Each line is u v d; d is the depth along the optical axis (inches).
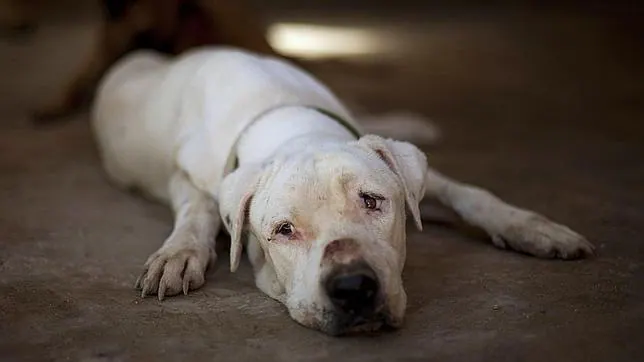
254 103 50.9
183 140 54.1
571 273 46.4
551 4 210.1
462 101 95.5
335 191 41.0
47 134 81.0
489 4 221.1
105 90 69.6
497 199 51.5
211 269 48.0
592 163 67.2
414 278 46.6
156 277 45.0
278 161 43.3
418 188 44.1
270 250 42.1
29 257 50.3
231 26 83.4
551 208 56.9
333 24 186.5
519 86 105.3
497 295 44.1
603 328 40.6
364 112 83.9
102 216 57.8
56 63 126.1
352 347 39.4
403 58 132.3
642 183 61.6
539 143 73.9
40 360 39.2
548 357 38.4
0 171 68.1
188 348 39.8
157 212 58.8
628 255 48.7
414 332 40.6
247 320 42.1
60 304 44.2
